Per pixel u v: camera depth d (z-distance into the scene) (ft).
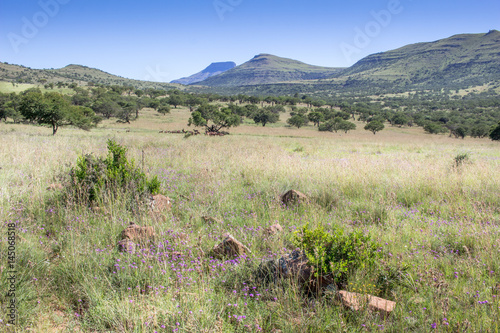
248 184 31.01
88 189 20.99
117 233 16.57
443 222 20.27
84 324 10.18
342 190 28.19
